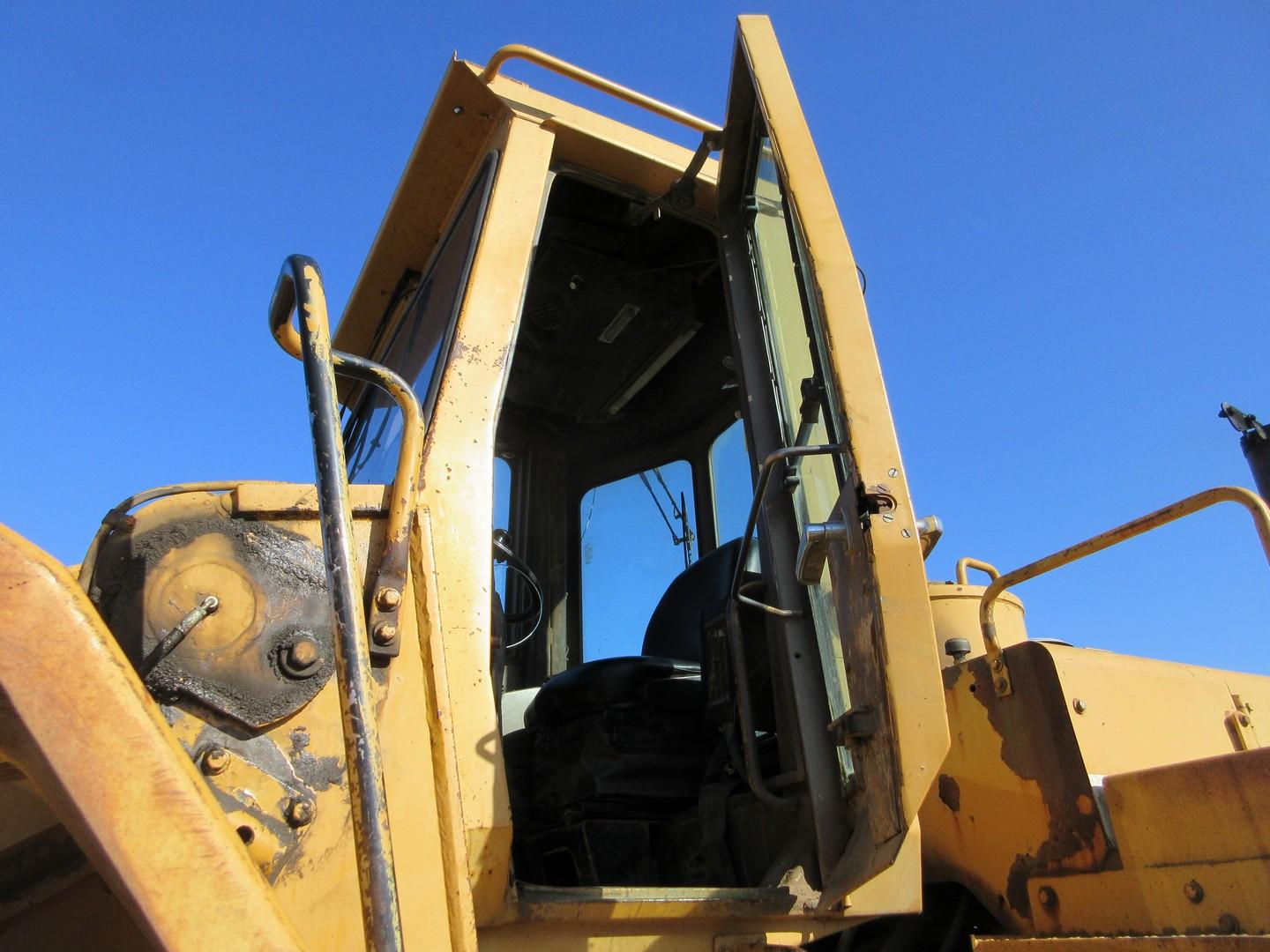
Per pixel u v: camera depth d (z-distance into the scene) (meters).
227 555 1.53
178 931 0.91
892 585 1.68
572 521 3.98
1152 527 2.18
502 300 2.24
